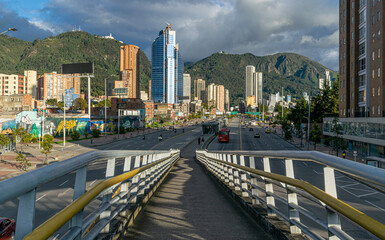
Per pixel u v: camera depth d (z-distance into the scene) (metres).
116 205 5.59
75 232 2.72
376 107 43.66
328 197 2.76
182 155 48.47
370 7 45.72
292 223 4.39
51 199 4.09
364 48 48.06
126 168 5.70
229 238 5.18
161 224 6.04
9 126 59.47
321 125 70.12
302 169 26.38
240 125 165.50
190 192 10.66
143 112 131.50
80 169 3.10
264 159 6.02
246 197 8.02
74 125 82.44
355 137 47.56
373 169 1.97
